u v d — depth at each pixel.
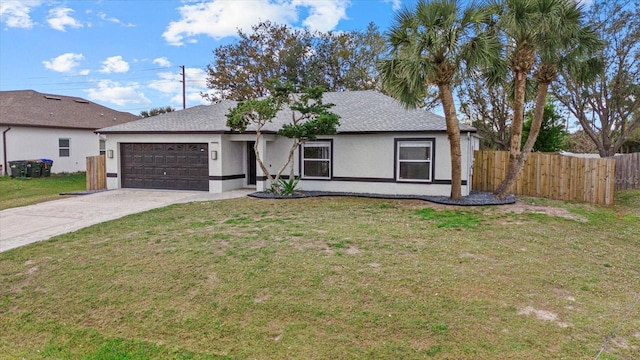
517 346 4.08
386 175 14.30
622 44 18.20
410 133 13.82
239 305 5.07
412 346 4.14
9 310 5.30
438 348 4.09
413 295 5.15
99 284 5.81
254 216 10.15
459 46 10.46
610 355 3.92
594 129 21.02
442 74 10.99
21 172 20.12
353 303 4.98
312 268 5.99
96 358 4.29
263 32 32.56
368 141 14.45
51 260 6.82
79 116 25.50
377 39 31.30
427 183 13.83
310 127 12.64
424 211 10.93
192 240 7.61
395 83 11.05
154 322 4.86
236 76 32.12
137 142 16.14
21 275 6.26
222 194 14.44
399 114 15.20
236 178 16.03
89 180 16.36
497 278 5.71
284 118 16.53
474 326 4.45
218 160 15.02
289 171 15.50
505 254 6.81
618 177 15.98
